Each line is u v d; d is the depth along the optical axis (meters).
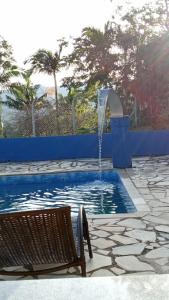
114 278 1.47
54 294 1.38
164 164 12.56
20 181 11.82
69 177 11.91
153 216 6.15
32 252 3.61
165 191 8.23
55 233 3.47
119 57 23.67
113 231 5.43
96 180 11.27
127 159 12.00
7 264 3.75
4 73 27.33
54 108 16.88
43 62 29.06
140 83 21.17
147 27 24.31
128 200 8.23
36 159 15.73
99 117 12.41
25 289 1.42
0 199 9.51
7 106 27.20
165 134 15.23
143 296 1.33
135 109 21.84
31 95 27.56
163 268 4.04
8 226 3.40
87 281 1.45
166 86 21.00
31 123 16.89
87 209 7.90
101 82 24.38
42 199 9.24
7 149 15.71
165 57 20.81
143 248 4.68
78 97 23.39
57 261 3.74
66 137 15.61
